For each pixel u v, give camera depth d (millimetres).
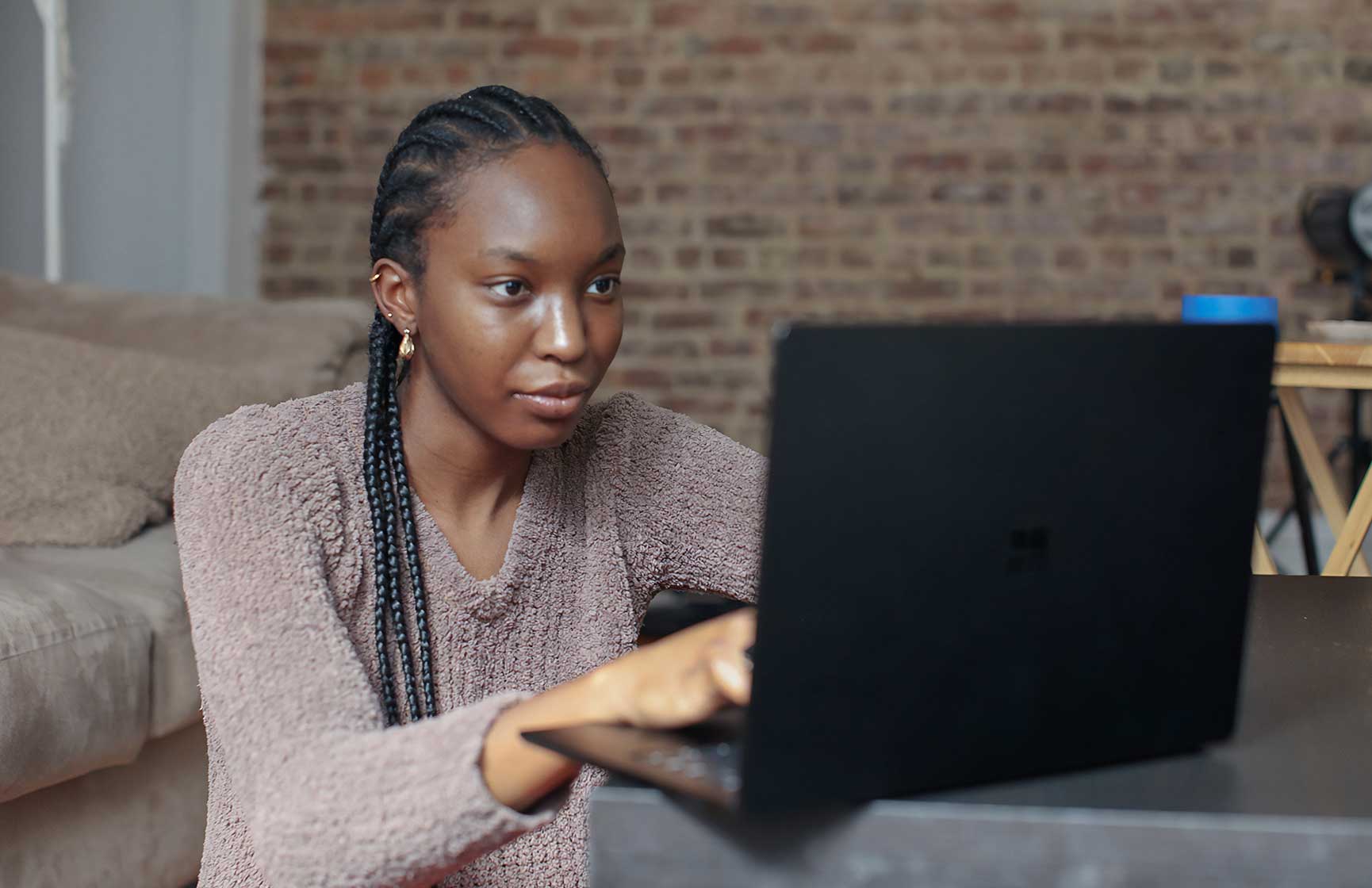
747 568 1092
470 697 973
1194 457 614
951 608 567
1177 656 624
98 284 3898
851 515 542
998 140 4551
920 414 550
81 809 1644
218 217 4484
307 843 672
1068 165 4543
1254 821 541
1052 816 548
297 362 2523
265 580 814
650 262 4656
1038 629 587
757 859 562
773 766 540
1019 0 4516
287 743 718
